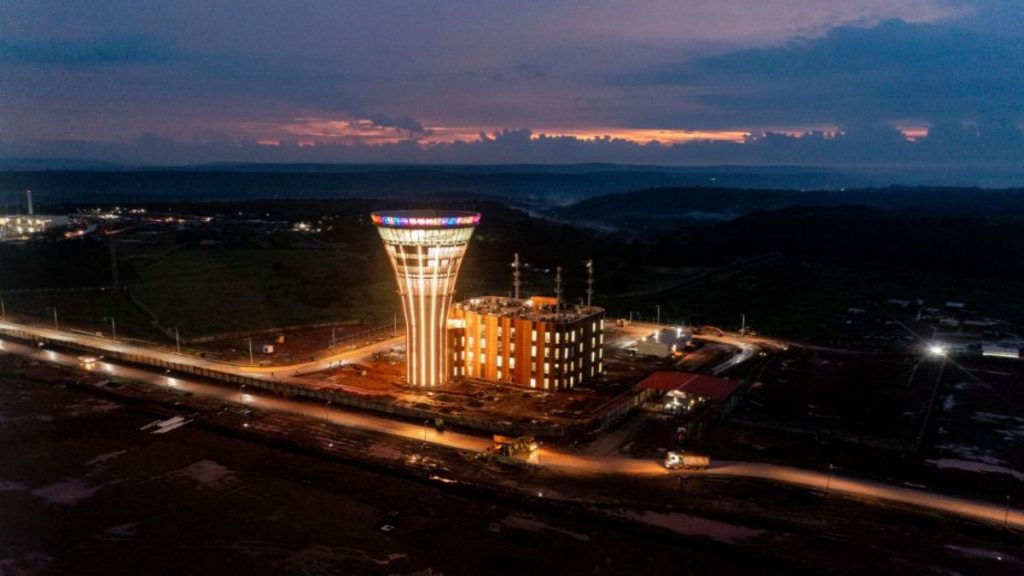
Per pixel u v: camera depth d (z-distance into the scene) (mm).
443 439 94375
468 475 82938
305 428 98312
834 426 98750
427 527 70938
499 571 63031
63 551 67250
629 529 69812
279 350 147750
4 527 71688
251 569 64000
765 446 92062
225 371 127688
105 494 78562
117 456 88938
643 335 164625
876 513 73188
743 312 198250
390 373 127000
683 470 84312
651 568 63219
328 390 115312
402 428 98500
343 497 77688
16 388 117000
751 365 135500
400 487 79938
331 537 69188
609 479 81875
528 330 117500
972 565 63062
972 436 96938
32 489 79812
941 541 67312
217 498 77562
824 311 199250
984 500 76250
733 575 62062
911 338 162500
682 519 72062
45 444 92688
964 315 191125
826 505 75125
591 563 64062
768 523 70938
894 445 90938
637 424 100562
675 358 141250
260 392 115250
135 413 104688
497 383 120875
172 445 92438
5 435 95812
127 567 64562
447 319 119562
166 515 73875
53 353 140625
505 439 89625
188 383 120125
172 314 182500
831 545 66562
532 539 68375
